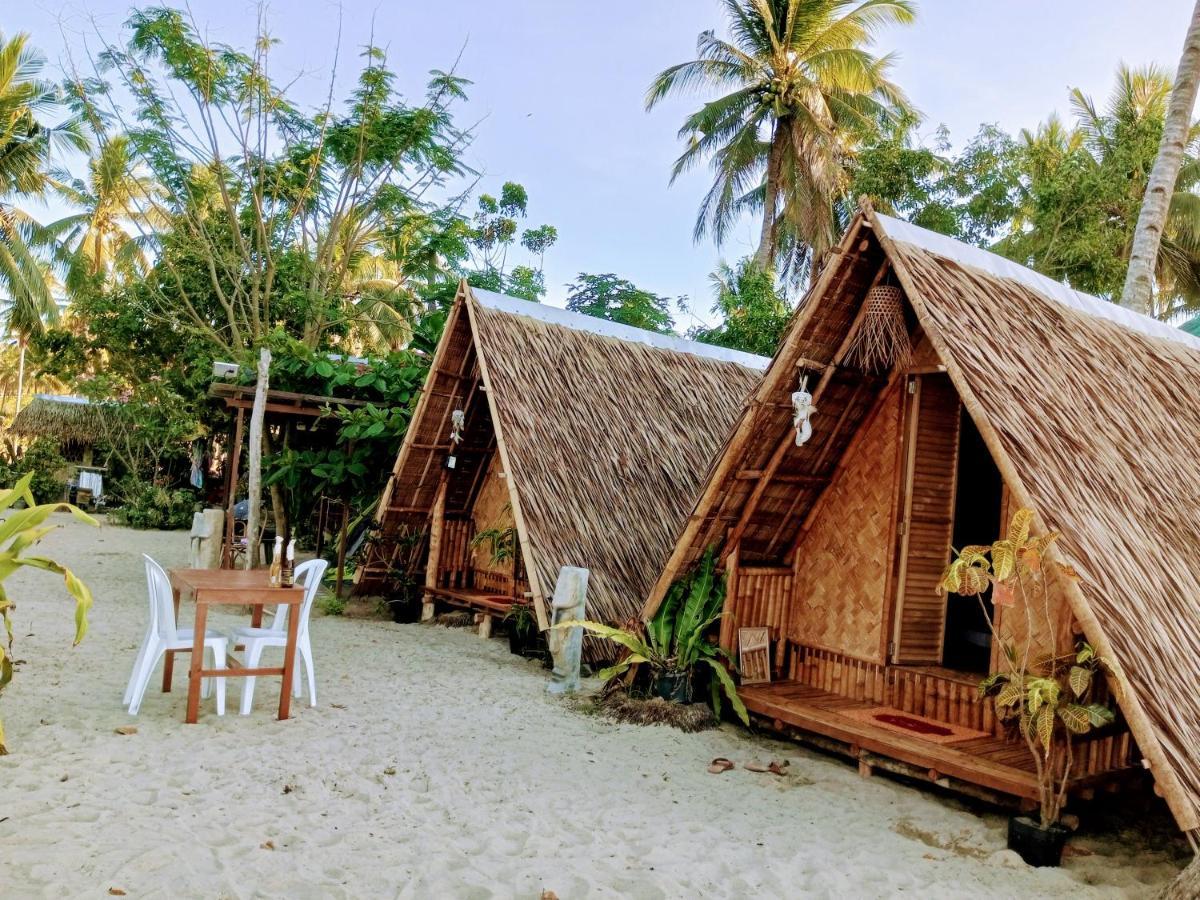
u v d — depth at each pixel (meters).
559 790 4.60
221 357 16.80
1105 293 16.17
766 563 6.59
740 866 3.79
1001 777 4.39
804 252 24.34
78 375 21.22
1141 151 18.50
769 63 22.28
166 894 3.05
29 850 3.27
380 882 3.34
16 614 7.96
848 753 5.33
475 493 10.44
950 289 4.95
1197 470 5.29
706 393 10.66
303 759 4.71
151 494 18.53
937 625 6.00
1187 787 3.29
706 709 6.13
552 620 6.80
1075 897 3.64
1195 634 4.04
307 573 5.95
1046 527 3.81
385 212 18.77
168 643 5.30
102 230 26.36
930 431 5.98
